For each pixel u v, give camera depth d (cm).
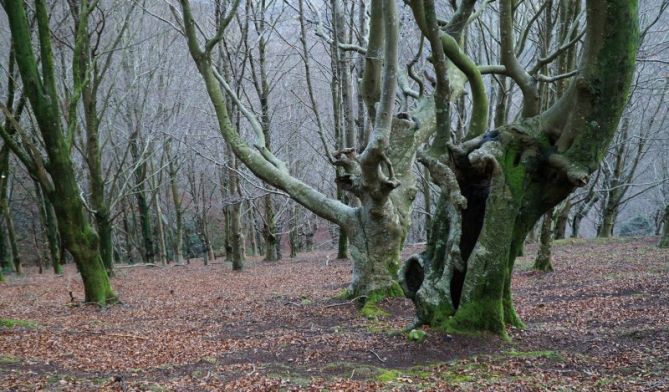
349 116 1605
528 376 577
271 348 793
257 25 2033
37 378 629
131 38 2031
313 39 2417
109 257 1994
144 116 2395
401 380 588
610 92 633
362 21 1594
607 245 2136
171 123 2431
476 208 753
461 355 678
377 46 1184
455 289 764
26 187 3016
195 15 2320
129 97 2312
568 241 2311
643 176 3422
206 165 2811
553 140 704
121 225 4012
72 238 1277
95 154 1878
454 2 1111
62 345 816
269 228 2497
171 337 899
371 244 1110
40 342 826
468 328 727
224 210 2747
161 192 3684
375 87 1234
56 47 1842
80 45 1316
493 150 708
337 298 1184
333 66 1784
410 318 982
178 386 601
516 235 737
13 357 724
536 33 1875
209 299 1382
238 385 597
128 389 588
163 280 1897
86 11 1341
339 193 2038
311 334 885
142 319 1117
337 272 1816
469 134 821
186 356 762
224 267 2361
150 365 718
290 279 1725
